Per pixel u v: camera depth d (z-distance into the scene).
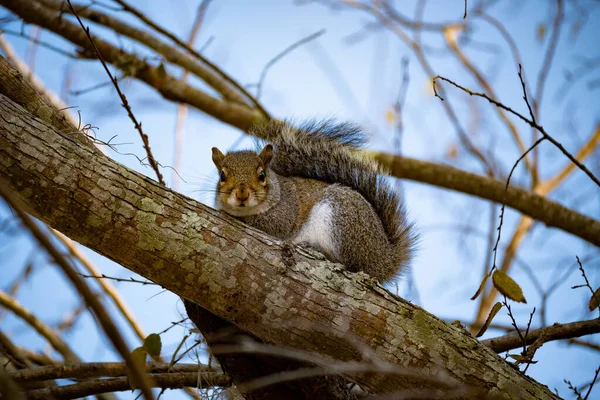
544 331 9.42
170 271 8.02
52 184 7.63
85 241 7.89
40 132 7.76
